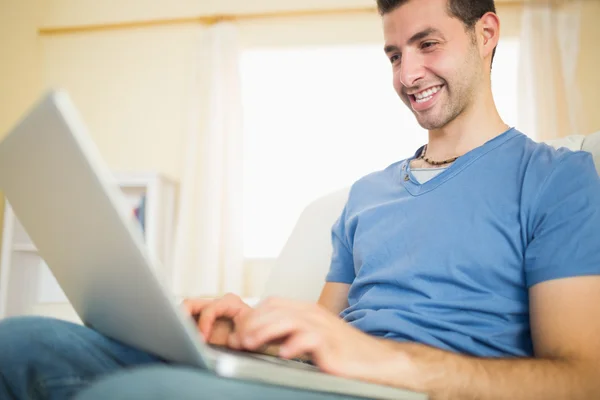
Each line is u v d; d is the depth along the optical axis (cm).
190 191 341
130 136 367
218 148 345
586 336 72
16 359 65
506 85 340
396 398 52
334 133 350
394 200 104
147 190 313
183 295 327
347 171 345
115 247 47
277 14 362
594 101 329
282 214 348
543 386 65
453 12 105
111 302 59
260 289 338
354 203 116
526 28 333
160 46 372
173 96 366
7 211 310
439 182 98
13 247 312
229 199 340
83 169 45
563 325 75
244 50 364
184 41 370
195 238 339
